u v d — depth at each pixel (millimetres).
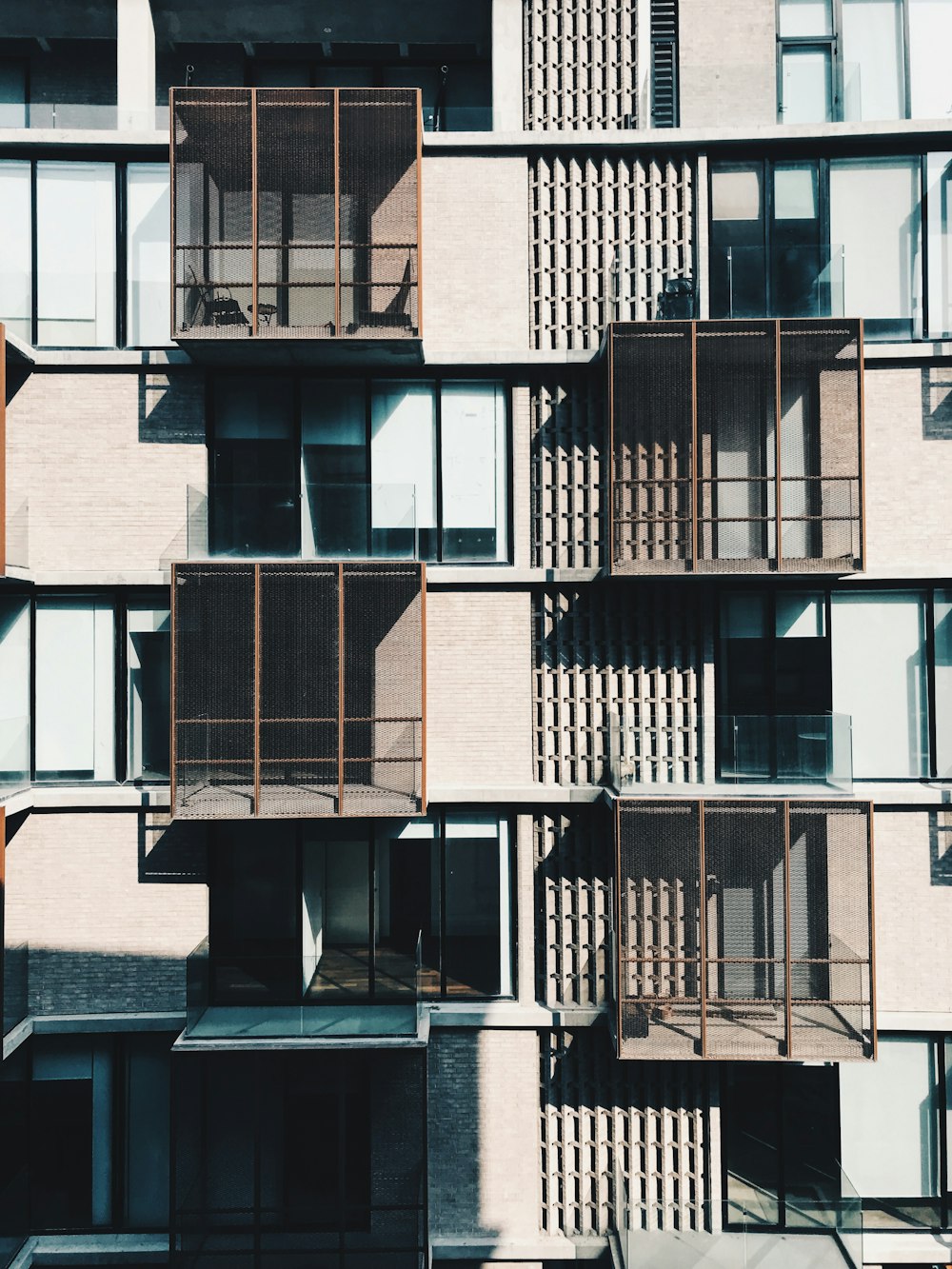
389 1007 13258
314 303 12539
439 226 13750
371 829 13484
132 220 13836
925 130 13422
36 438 13547
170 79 14398
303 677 12289
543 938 13539
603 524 13602
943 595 13789
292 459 13719
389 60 14500
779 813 12164
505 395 13914
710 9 13953
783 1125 13367
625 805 12281
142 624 13703
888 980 13414
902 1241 13234
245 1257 12258
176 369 13641
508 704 13625
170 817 12312
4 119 14250
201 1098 13062
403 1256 12250
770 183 13883
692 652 13570
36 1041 13375
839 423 12586
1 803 12375
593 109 13867
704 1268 12297
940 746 13734
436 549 13883
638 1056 11984
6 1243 12867
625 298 13781
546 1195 13359
